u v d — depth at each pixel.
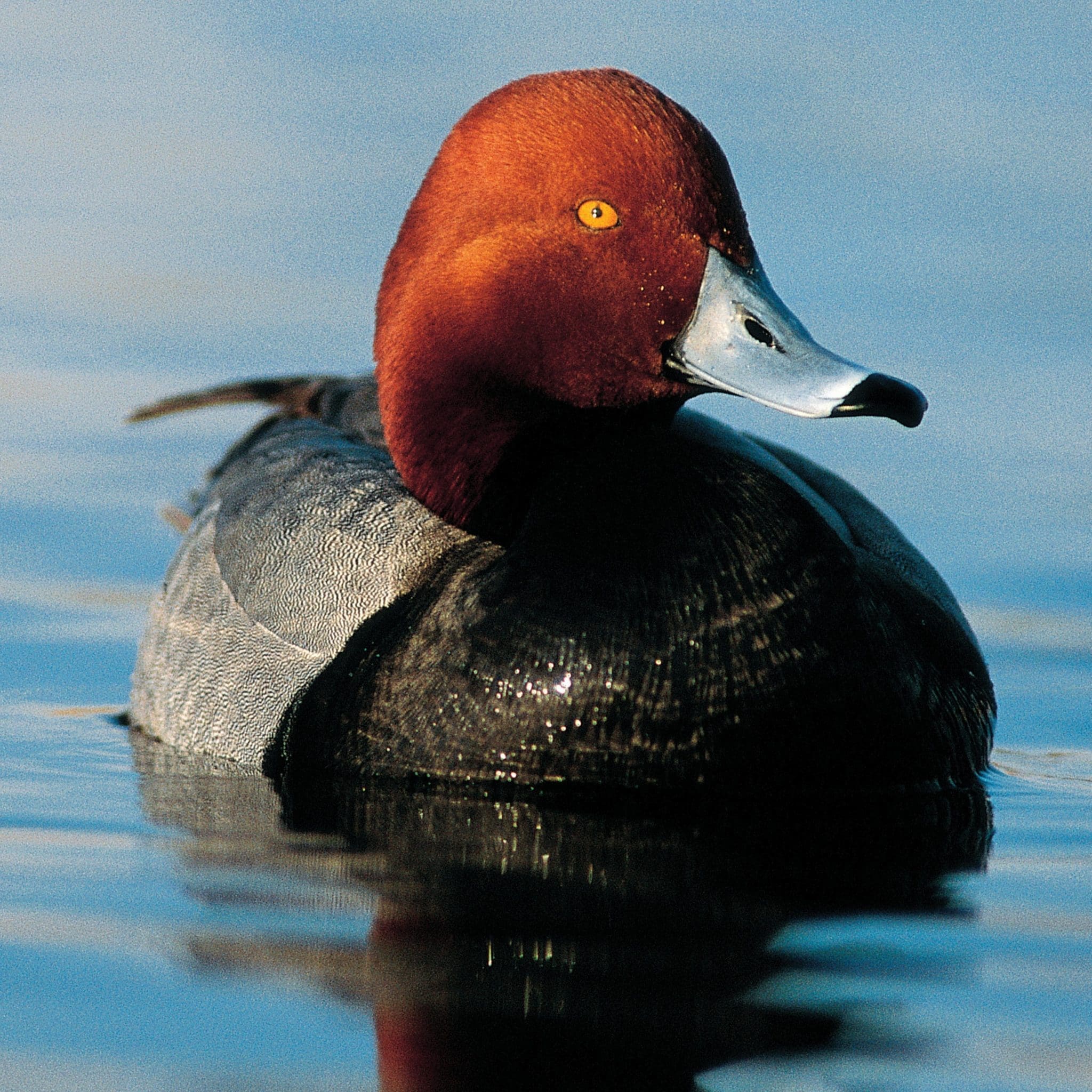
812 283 16.80
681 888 7.55
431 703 8.88
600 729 8.62
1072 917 7.22
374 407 11.21
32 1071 5.89
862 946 6.93
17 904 7.25
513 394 9.22
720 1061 6.05
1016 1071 5.92
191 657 10.16
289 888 7.47
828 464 14.39
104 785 9.12
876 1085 5.87
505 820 8.41
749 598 8.69
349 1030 6.21
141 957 6.75
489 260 9.04
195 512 12.63
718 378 8.77
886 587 9.29
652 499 8.91
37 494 14.04
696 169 8.84
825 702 8.64
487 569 9.12
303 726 9.33
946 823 8.53
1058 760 9.82
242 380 15.17
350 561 9.67
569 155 8.87
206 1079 5.86
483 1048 6.09
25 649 11.81
